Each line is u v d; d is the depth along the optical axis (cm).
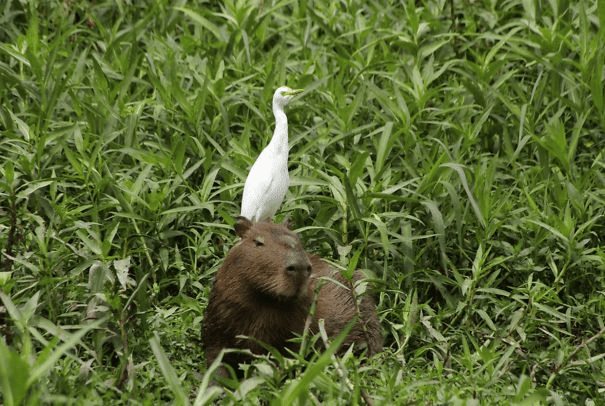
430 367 896
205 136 1237
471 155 1248
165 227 1088
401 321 988
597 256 1043
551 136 1175
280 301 840
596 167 1184
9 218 1012
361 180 1100
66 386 762
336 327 895
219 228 1079
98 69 1255
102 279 884
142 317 934
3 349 592
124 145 1184
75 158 1086
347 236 1072
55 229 1011
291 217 1119
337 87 1254
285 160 1009
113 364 941
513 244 1129
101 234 1099
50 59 1239
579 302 1069
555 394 802
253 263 836
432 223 1110
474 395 809
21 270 984
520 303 1041
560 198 1141
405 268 1066
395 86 1232
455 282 1041
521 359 943
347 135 1191
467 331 968
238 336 781
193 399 845
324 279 845
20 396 600
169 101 1262
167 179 1114
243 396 711
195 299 1008
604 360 967
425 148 1230
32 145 1130
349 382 775
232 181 1159
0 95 1268
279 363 789
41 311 946
